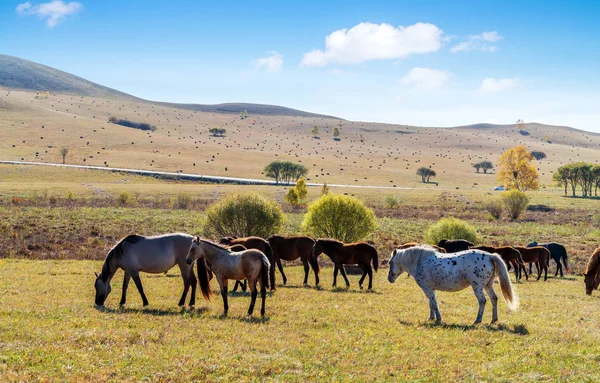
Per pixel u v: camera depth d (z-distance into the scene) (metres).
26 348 9.67
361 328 12.74
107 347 10.08
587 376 9.20
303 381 8.68
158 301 16.09
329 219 31.75
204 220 32.78
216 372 8.96
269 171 142.12
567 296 20.19
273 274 16.78
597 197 107.25
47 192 82.75
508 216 76.19
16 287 17.80
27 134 193.12
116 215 55.25
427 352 10.59
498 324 13.30
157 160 165.50
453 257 13.92
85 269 23.48
